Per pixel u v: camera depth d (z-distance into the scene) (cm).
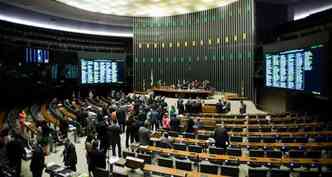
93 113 1402
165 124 1307
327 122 1262
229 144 968
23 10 2102
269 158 831
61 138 1240
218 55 2569
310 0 2108
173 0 2295
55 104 1809
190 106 1745
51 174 697
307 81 1411
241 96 2319
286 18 2286
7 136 884
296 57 1524
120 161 800
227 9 2488
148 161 831
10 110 1712
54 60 2242
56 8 2203
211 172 718
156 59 2880
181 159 883
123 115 1400
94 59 2523
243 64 2352
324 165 774
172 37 2825
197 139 1050
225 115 1512
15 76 1870
